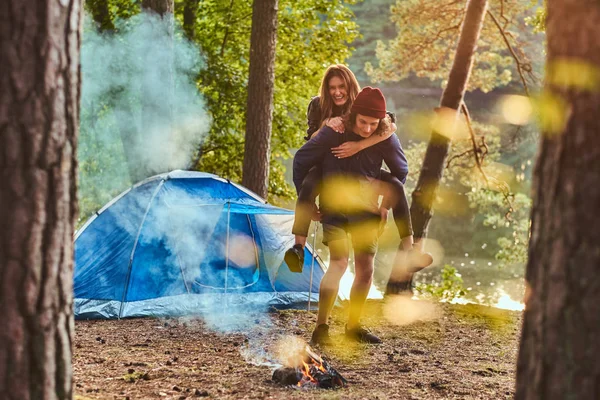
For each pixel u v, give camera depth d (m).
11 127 2.58
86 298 7.52
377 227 5.94
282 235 8.44
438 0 15.05
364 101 5.65
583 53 2.36
